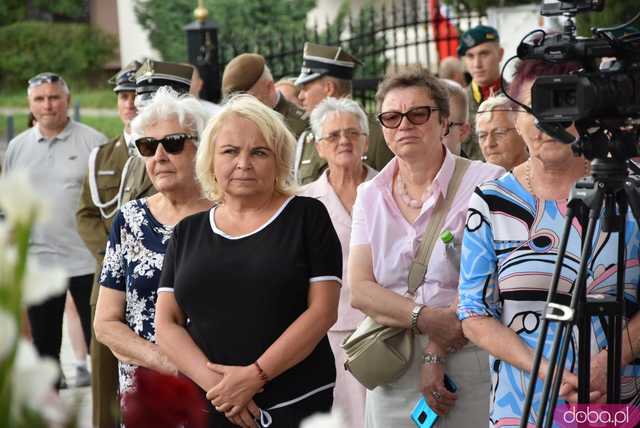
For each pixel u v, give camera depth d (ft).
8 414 6.17
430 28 75.61
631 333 14.55
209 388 16.10
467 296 15.37
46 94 34.37
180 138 18.90
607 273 14.53
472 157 30.40
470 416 18.57
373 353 18.71
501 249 15.12
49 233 33.68
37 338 32.19
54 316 32.35
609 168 12.94
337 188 23.71
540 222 14.96
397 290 18.99
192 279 16.46
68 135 34.83
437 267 18.70
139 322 18.58
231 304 16.28
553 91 13.14
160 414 7.30
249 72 31.01
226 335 16.30
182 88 28.43
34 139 34.91
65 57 124.77
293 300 16.39
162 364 17.88
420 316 18.31
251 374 15.97
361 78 59.72
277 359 16.03
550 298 12.86
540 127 13.30
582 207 13.35
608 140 12.98
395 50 61.77
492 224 15.23
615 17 41.63
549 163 14.79
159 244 18.67
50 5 126.72
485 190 15.38
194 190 19.06
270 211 16.90
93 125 111.45
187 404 7.35
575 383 14.46
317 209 16.90
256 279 16.25
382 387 19.11
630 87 12.89
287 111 31.76
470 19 63.57
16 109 118.93
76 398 6.61
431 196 18.97
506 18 61.36
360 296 18.90
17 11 126.72
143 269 18.57
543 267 14.82
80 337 36.55
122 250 18.94
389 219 19.19
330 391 16.81
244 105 17.13
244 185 16.66
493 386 15.46
